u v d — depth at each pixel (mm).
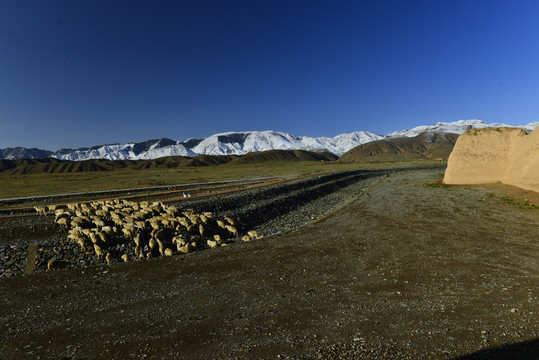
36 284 17328
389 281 15367
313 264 18875
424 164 173750
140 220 31984
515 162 46406
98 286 16844
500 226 26703
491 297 12664
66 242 27625
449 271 16422
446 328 10172
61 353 9984
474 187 49219
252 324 11430
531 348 8500
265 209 45344
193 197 47938
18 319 13000
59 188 71125
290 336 10328
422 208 37531
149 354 9617
